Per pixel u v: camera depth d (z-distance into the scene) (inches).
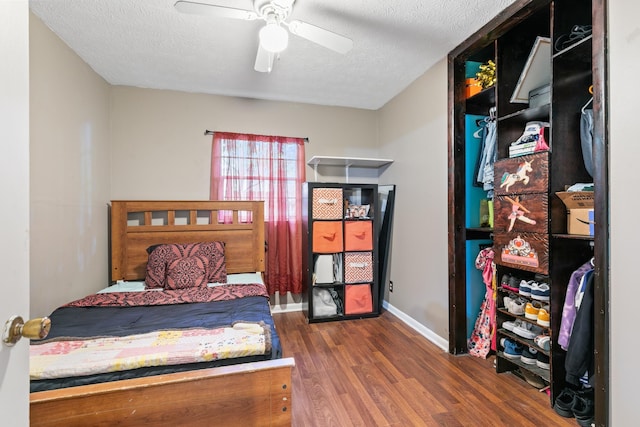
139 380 44.1
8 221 24.6
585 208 61.7
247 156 127.4
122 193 116.0
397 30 81.7
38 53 74.8
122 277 109.2
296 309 135.9
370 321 122.5
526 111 73.6
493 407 67.6
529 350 78.2
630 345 48.7
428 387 75.5
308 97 130.3
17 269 25.5
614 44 50.8
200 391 45.4
